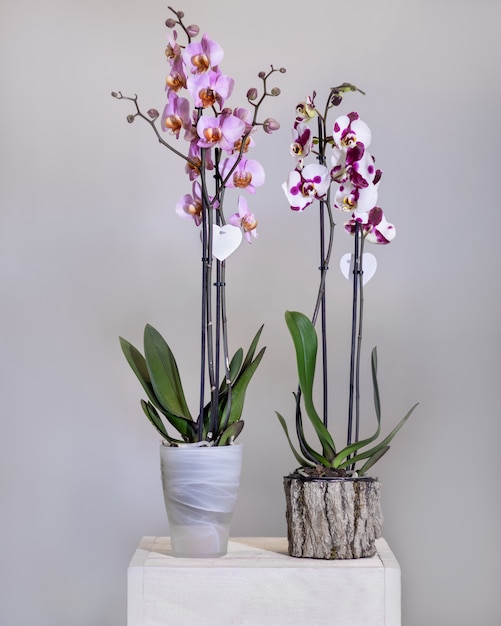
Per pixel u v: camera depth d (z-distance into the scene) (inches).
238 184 64.4
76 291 82.5
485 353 80.7
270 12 83.5
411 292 81.4
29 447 81.7
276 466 81.4
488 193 81.5
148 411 64.6
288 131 82.7
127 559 81.4
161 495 81.7
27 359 82.2
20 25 83.8
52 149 83.1
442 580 79.9
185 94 83.5
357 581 58.8
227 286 82.2
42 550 81.2
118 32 83.7
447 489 80.3
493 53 82.4
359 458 64.9
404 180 82.0
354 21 83.2
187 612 59.0
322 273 66.1
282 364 81.6
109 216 82.7
